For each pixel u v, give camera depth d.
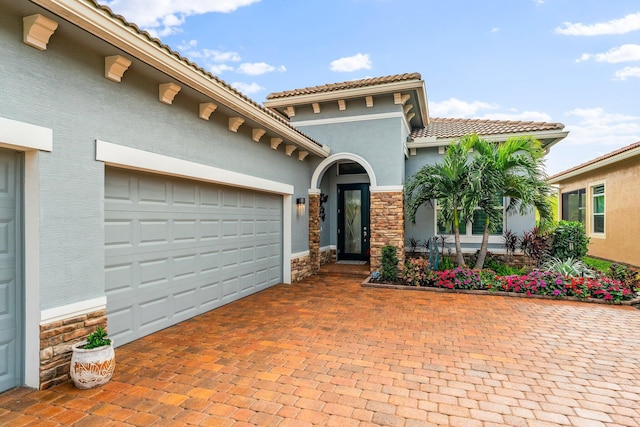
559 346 4.96
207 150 6.16
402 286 8.73
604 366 4.32
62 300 3.84
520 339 5.24
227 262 7.27
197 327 5.76
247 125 7.20
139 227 5.18
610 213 12.83
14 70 3.38
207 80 5.27
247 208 7.96
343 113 10.32
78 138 4.00
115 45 4.00
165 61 4.52
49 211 3.71
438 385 3.85
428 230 11.40
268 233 8.87
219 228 7.00
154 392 3.67
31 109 3.53
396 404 3.46
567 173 15.51
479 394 3.65
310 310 6.82
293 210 9.69
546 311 6.74
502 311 6.75
